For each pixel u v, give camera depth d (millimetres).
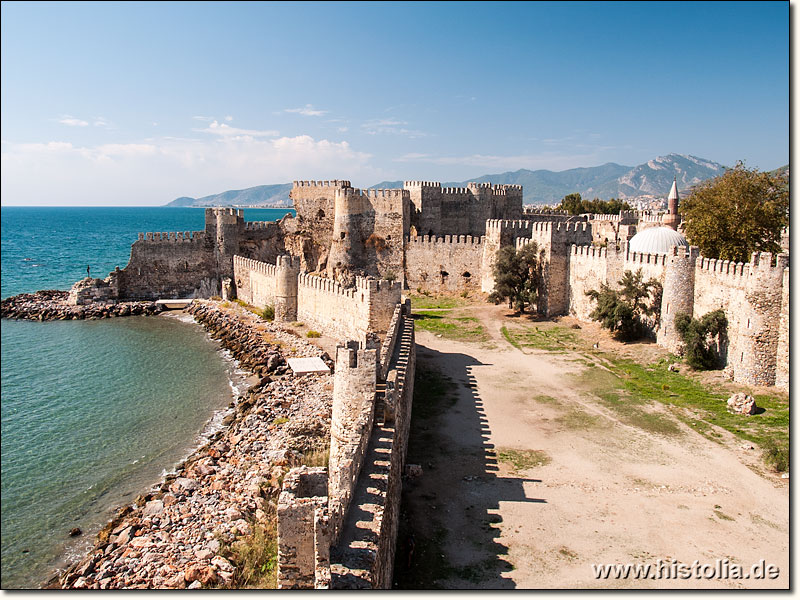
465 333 71688
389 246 101125
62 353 72000
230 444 42375
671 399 47156
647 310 64812
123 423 48812
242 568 26484
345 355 31797
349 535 18547
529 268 81250
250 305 92875
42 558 30234
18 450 43438
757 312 47812
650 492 32125
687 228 74875
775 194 72688
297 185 111188
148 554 28234
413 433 40594
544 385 51500
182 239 102625
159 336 80688
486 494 31812
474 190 108750
